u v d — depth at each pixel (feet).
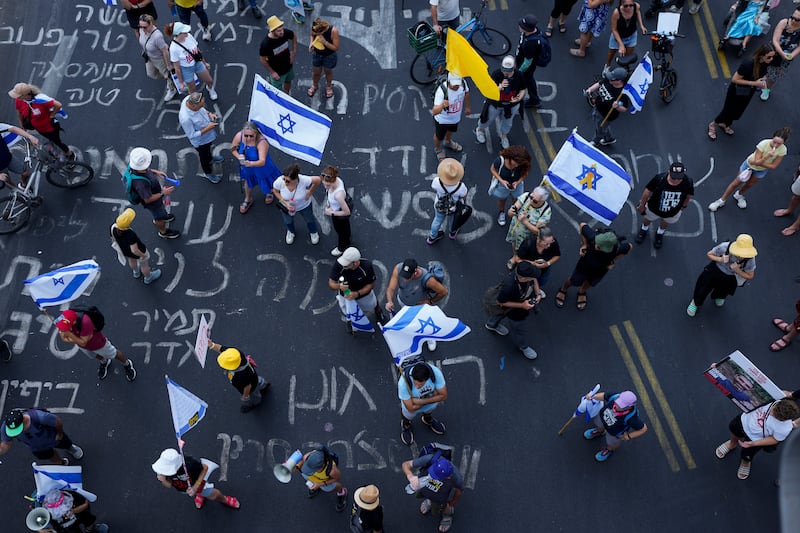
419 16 45.85
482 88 34.06
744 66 37.11
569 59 44.19
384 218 37.09
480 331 33.47
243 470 29.66
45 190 37.65
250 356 32.53
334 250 35.14
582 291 33.83
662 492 29.37
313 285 34.78
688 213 37.60
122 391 31.60
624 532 28.40
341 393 31.65
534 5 46.68
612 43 41.98
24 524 28.40
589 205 31.78
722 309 34.42
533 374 32.30
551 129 40.86
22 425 26.14
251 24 45.37
